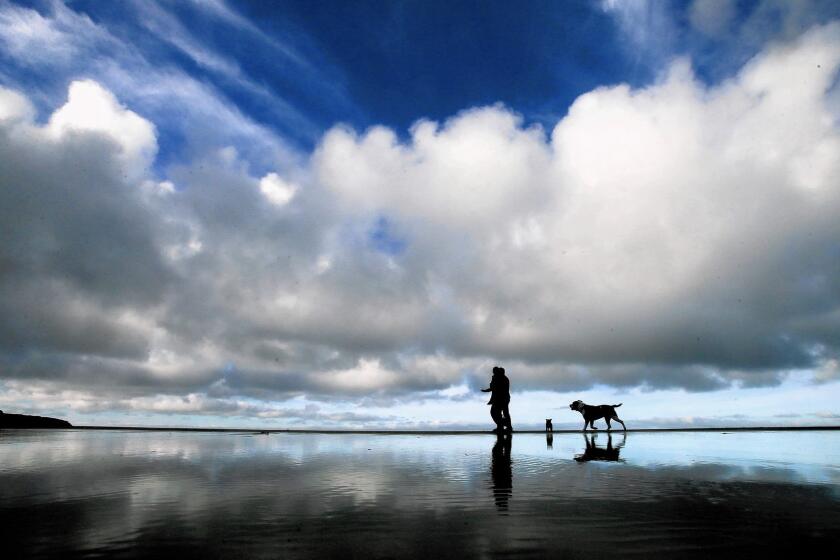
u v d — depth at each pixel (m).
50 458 11.19
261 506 5.45
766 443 16.27
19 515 5.00
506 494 6.17
